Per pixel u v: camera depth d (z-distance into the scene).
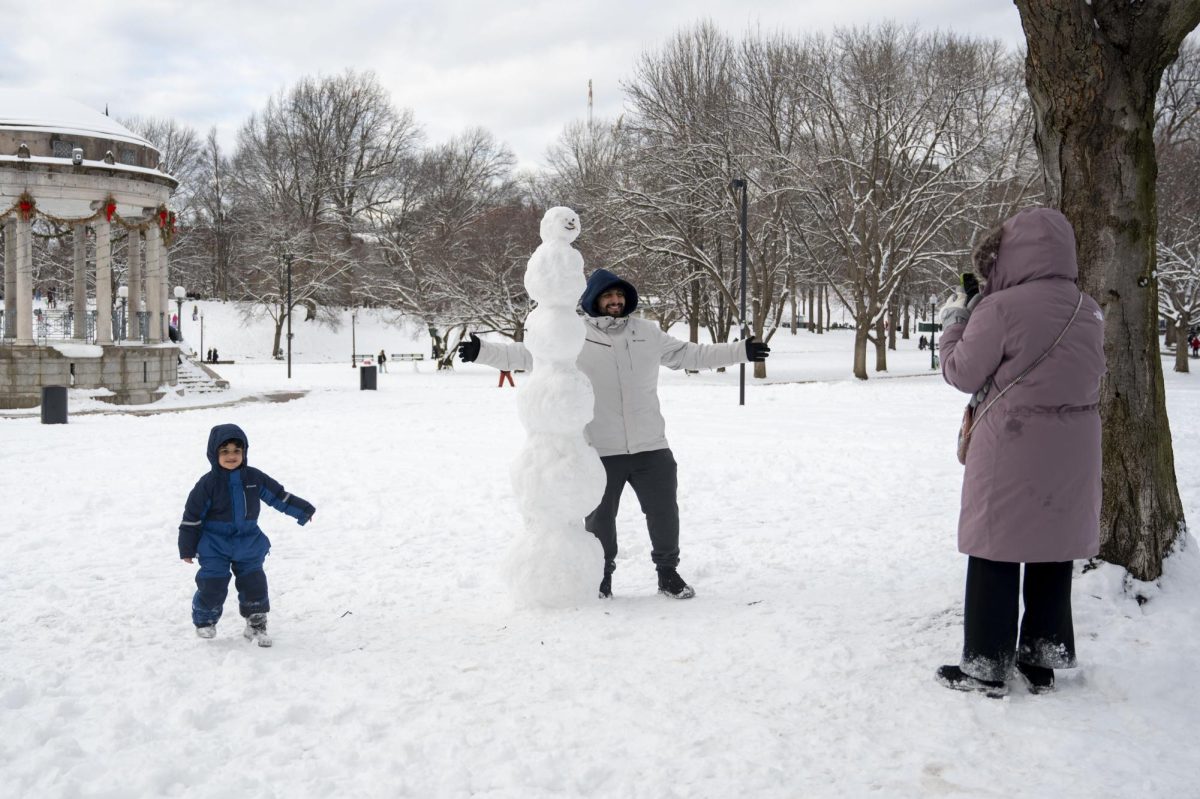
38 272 64.12
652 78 43.44
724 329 47.12
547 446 5.59
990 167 41.16
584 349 5.83
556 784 3.37
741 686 4.23
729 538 7.89
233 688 4.38
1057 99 5.09
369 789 3.35
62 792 3.32
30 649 5.00
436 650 4.89
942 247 49.81
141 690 4.36
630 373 5.85
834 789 3.29
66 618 5.66
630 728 3.82
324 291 71.25
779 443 14.80
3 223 29.72
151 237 32.19
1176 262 42.16
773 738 3.70
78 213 32.53
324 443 15.84
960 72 40.47
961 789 3.28
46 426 19.70
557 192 53.88
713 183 42.31
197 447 15.29
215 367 55.75
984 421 4.17
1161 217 42.72
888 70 40.59
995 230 4.35
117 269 69.69
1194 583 4.95
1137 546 4.98
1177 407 20.62
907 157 42.41
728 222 42.44
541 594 5.55
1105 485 5.07
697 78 42.91
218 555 5.18
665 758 3.55
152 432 18.05
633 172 43.81
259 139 76.44
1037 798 3.20
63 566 7.23
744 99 42.38
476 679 4.41
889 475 11.39
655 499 5.83
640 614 5.39
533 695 4.19
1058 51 5.00
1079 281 5.12
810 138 41.47
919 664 4.45
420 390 34.50
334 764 3.55
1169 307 44.19
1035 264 4.19
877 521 8.51
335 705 4.12
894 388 29.62
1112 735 3.68
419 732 3.82
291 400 29.84
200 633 5.22
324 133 74.94
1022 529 4.01
